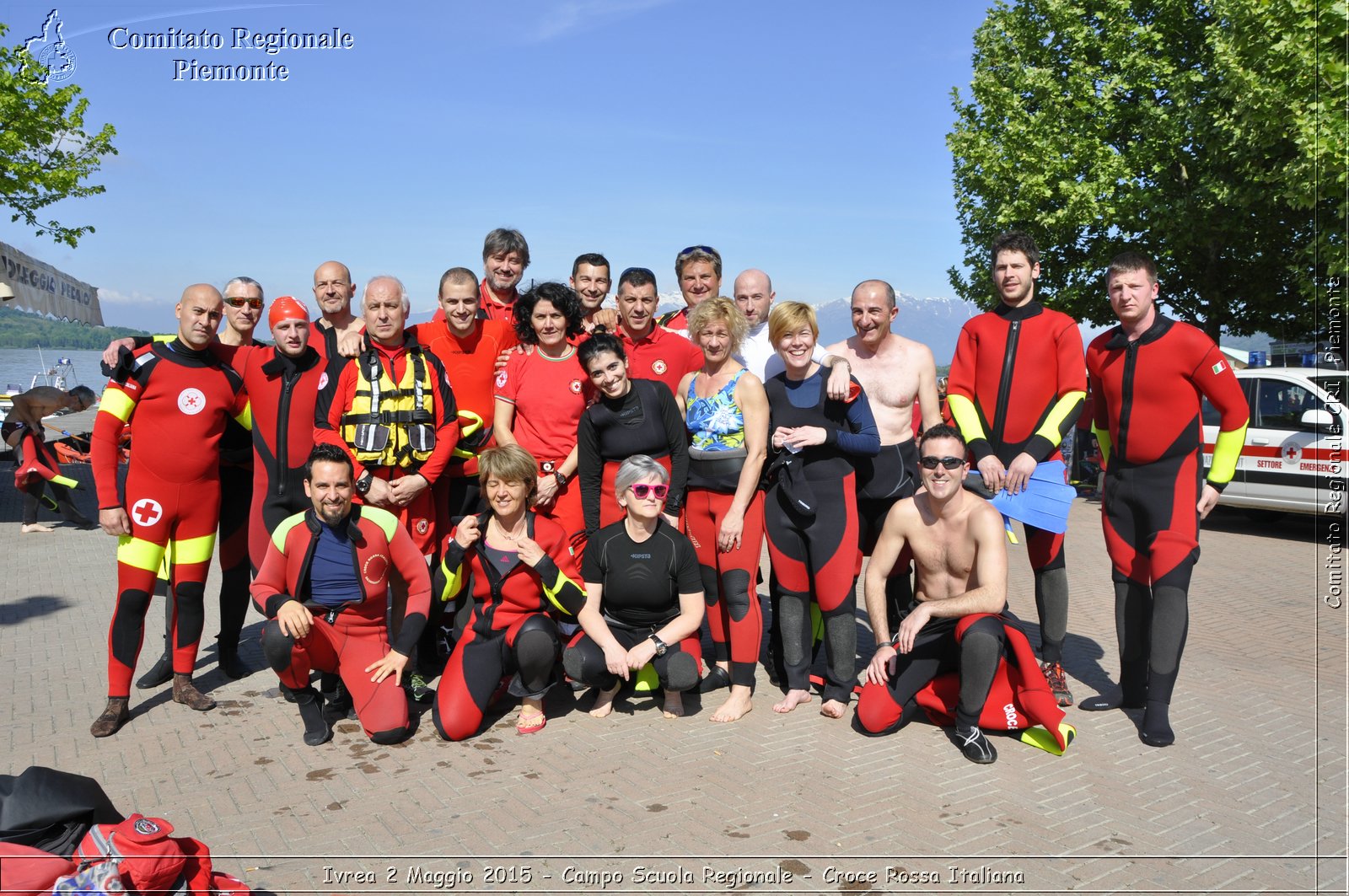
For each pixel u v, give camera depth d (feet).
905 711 14.28
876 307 15.62
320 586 13.99
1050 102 52.11
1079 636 20.62
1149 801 11.89
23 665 17.81
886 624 14.52
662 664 14.61
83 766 12.95
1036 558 15.92
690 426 15.70
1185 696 16.16
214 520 15.57
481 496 17.42
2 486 51.24
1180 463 14.53
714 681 16.78
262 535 16.12
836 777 12.62
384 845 10.64
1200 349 14.12
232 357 15.88
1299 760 13.25
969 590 14.14
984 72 56.29
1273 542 34.32
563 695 16.39
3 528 36.32
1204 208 45.91
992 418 15.93
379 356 15.99
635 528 14.64
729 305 15.25
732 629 15.25
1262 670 17.78
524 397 16.12
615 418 15.21
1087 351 15.81
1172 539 14.38
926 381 16.22
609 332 17.29
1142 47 49.83
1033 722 13.75
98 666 17.80
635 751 13.61
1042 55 54.29
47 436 63.82
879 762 13.19
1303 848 10.64
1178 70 48.96
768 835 10.91
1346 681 17.10
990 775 12.75
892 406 16.28
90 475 53.62
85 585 25.54
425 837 10.83
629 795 12.03
